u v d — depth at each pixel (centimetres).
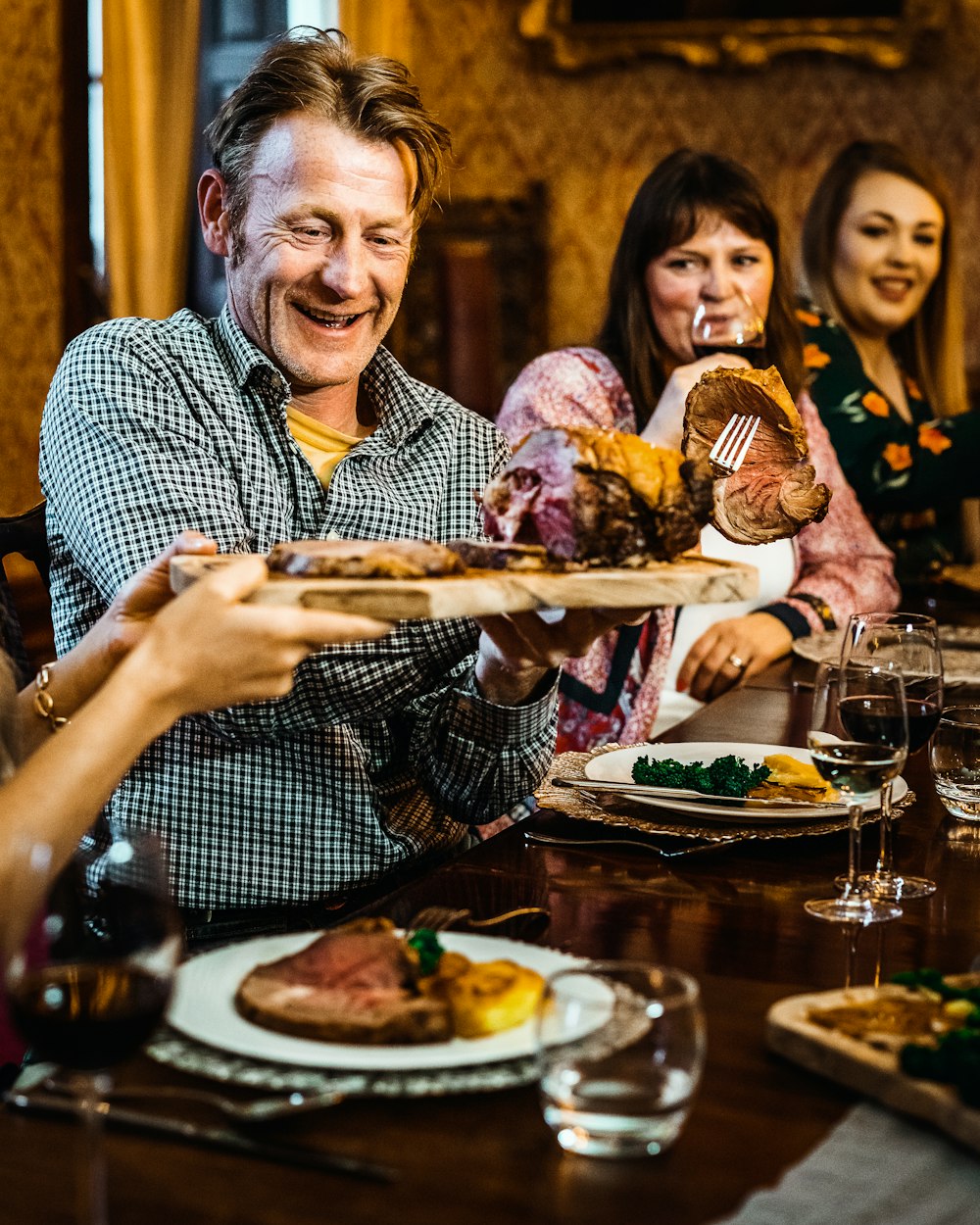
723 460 159
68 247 524
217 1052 101
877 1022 104
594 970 93
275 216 175
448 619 175
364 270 178
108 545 169
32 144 497
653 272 286
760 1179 89
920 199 393
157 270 542
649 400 290
